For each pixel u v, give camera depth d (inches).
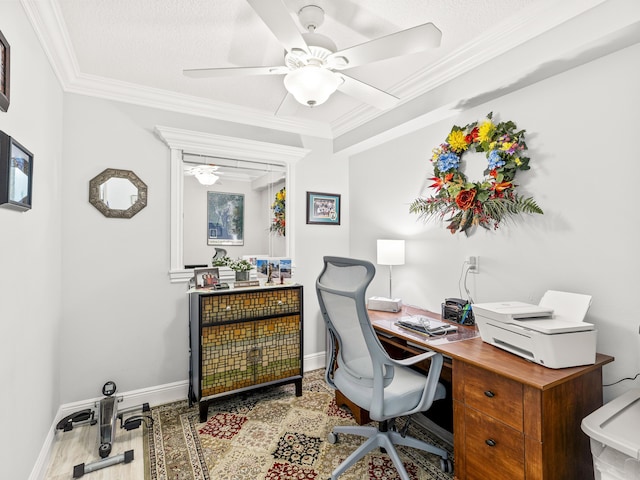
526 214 77.1
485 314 67.9
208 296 93.0
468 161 90.0
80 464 70.6
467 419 62.0
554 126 71.8
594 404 57.9
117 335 97.0
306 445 79.4
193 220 109.9
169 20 68.3
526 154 76.9
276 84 97.5
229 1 62.9
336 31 71.7
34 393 65.1
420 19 68.3
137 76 92.2
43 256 71.2
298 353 106.3
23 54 57.5
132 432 85.2
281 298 104.0
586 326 57.8
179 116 106.7
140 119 100.7
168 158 104.9
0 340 49.1
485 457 58.7
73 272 91.2
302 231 130.0
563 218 70.3
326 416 92.6
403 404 62.9
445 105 88.2
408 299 111.8
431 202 98.8
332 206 136.9
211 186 113.1
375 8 64.9
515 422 53.7
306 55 59.1
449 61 83.1
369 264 59.1
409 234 111.4
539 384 49.9
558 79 71.2
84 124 92.8
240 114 115.0
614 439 43.9
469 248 91.1
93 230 93.9
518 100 78.7
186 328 106.3
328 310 70.8
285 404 99.8
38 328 67.8
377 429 74.9
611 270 63.2
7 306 51.8
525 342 59.4
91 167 93.6
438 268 100.7
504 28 70.6
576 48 61.5
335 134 133.8
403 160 113.3
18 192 52.4
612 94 63.0
